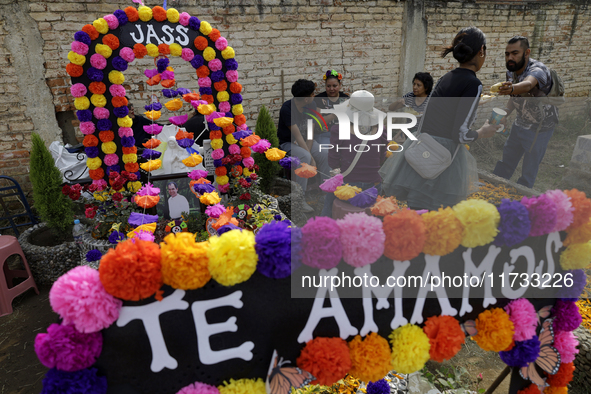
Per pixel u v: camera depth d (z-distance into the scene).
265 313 1.32
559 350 1.68
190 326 1.26
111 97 3.10
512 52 3.13
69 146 4.28
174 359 1.28
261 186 4.45
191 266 1.17
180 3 4.50
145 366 1.26
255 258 1.25
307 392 2.11
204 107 2.93
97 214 3.09
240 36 4.88
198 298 1.25
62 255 3.30
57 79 4.23
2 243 3.04
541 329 1.67
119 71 3.07
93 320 1.12
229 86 3.44
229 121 3.08
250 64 5.04
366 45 5.52
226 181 3.49
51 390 1.14
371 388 2.02
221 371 1.33
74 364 1.14
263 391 1.36
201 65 3.29
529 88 2.84
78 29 4.18
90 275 1.16
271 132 4.45
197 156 2.92
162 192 3.32
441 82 1.79
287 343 1.37
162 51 3.14
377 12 5.41
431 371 2.39
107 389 1.25
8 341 2.76
